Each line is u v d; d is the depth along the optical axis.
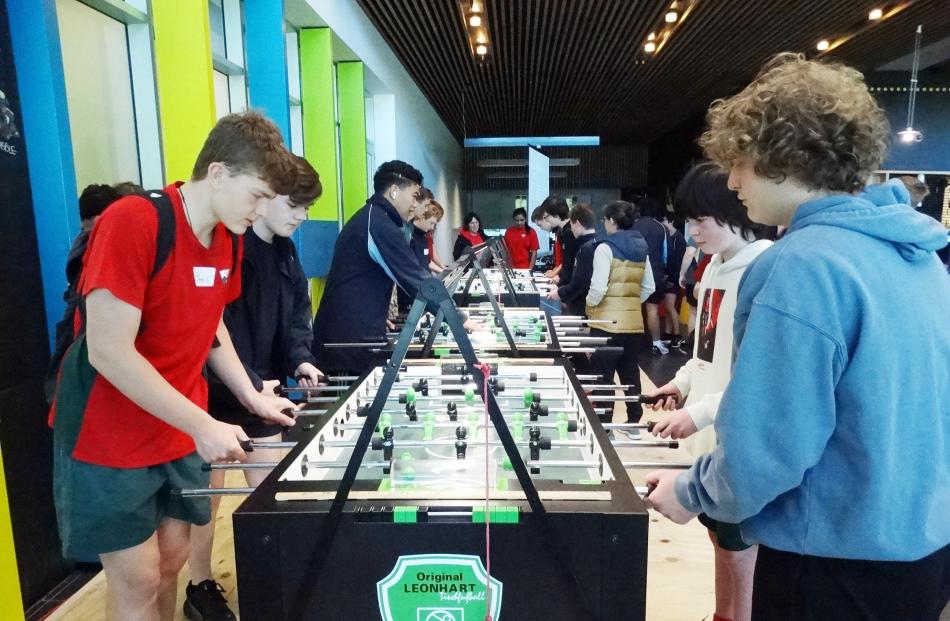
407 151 7.65
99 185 2.24
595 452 1.41
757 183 0.98
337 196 5.23
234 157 1.32
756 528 0.98
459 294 4.42
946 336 0.92
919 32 5.97
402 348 1.13
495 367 2.16
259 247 2.14
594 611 1.13
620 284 3.71
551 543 1.09
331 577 1.14
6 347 2.08
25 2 2.10
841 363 0.85
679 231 6.81
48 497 2.29
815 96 0.88
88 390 1.38
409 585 1.14
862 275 0.86
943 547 0.94
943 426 0.91
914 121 7.34
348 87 5.66
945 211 7.27
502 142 14.25
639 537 1.09
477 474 1.35
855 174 0.91
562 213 5.85
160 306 1.38
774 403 0.86
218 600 2.11
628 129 12.59
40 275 2.22
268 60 4.02
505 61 7.47
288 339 2.33
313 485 1.22
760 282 0.93
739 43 6.79
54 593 2.29
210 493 1.26
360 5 5.55
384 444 1.41
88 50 2.60
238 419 2.12
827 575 0.94
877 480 0.86
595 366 3.72
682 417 1.59
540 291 5.18
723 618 1.80
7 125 2.07
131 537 1.43
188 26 2.93
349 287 2.94
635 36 6.54
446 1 5.47
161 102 2.96
